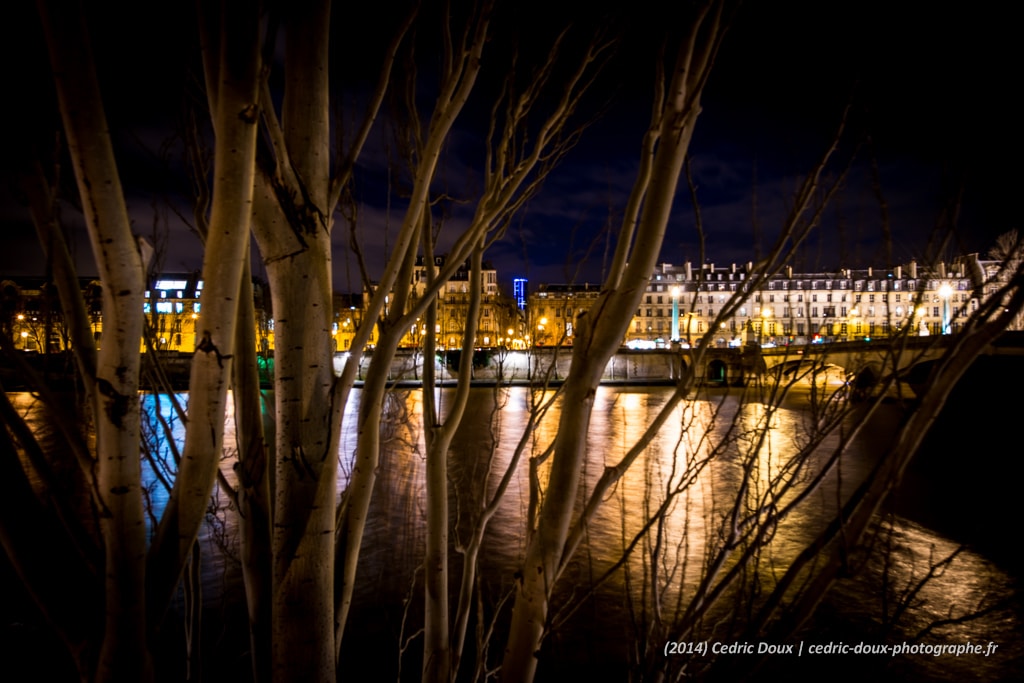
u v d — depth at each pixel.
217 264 1.47
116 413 1.42
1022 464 17.44
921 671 7.21
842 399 1.83
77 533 1.59
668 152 1.64
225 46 1.40
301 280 1.71
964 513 13.38
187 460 1.51
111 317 1.41
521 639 1.89
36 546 1.53
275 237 1.68
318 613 1.74
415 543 8.65
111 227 1.37
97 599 1.55
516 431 22.83
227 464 10.77
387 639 8.23
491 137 2.57
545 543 1.88
